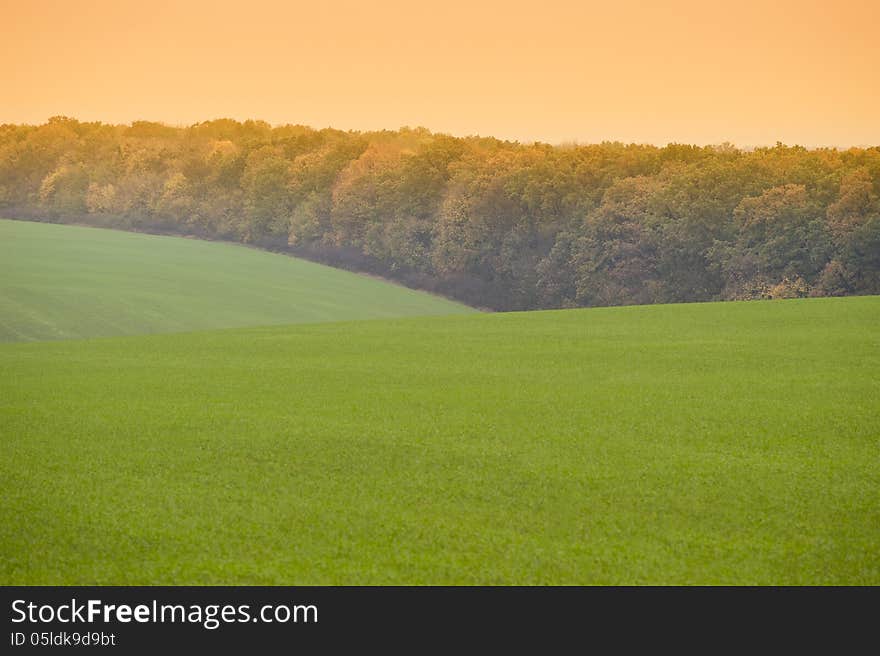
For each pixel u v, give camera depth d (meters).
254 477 54.69
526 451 60.34
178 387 90.50
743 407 75.00
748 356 105.00
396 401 79.88
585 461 57.59
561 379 91.75
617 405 76.62
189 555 41.53
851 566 40.06
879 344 112.75
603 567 39.78
